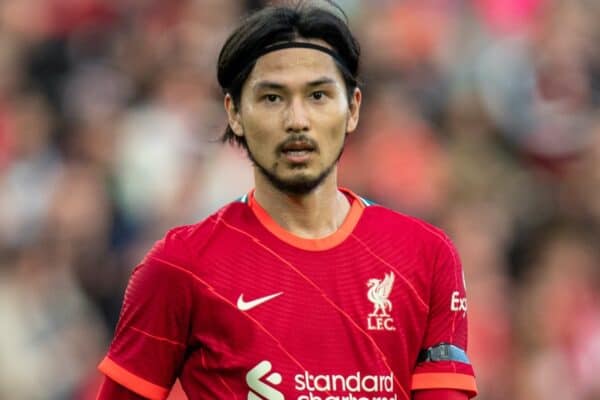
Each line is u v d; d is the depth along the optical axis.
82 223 42.31
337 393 17.45
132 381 17.92
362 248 17.98
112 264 41.75
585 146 47.47
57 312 40.09
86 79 50.59
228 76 17.97
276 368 17.44
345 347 17.58
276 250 17.84
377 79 48.03
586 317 40.25
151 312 17.84
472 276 40.59
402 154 44.28
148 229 42.22
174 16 51.16
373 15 50.59
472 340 39.03
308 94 17.56
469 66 49.25
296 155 17.53
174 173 43.22
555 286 40.84
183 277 17.72
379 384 17.61
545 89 48.34
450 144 46.78
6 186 45.28
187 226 18.30
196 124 44.50
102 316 40.91
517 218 44.78
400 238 18.14
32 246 41.78
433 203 44.00
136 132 44.81
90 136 45.44
